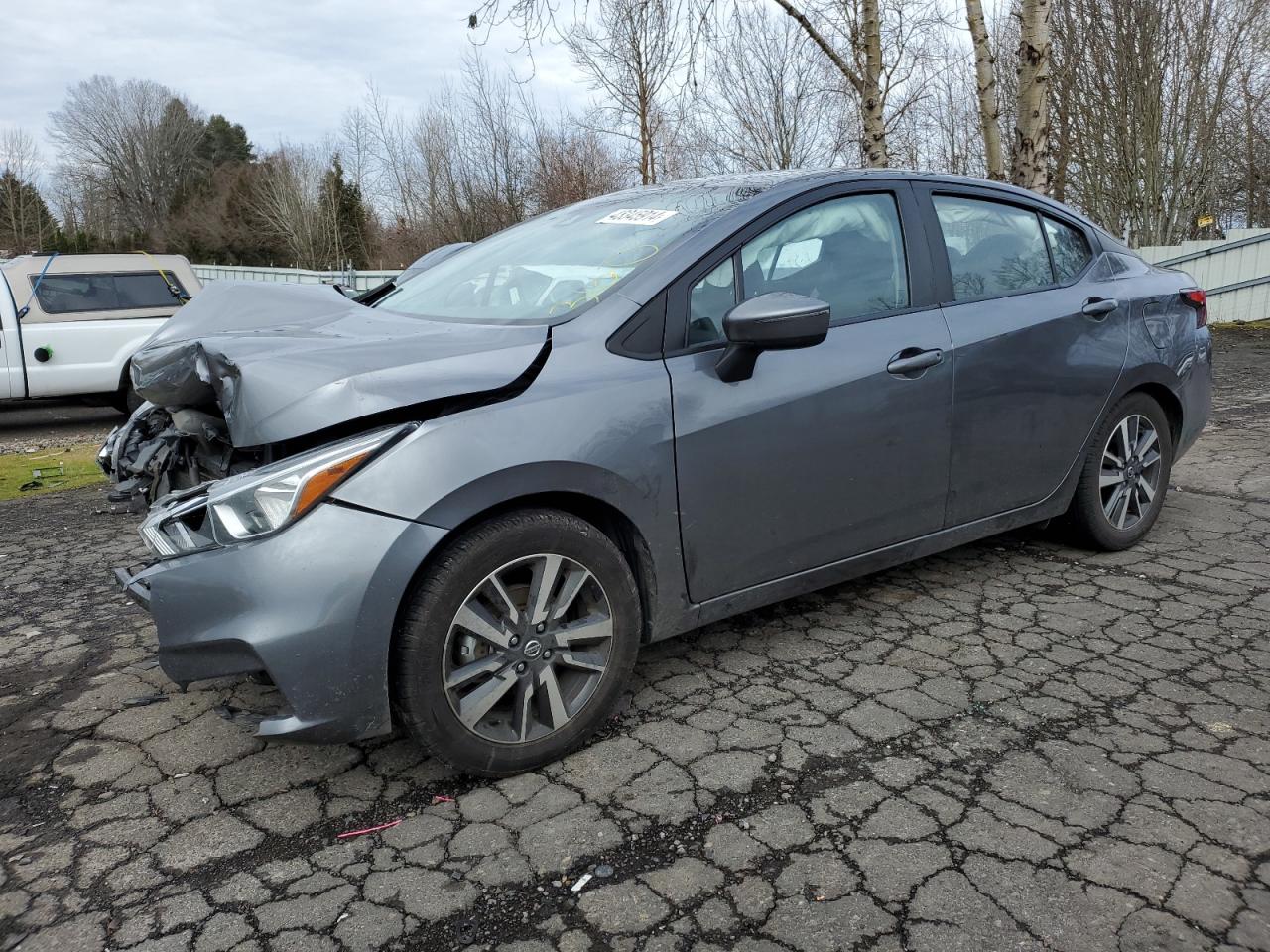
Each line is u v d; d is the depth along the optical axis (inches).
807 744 104.3
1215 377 374.9
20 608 162.1
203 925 79.4
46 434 395.9
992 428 136.3
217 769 105.0
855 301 124.8
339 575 87.5
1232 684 114.8
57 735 114.5
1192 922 74.8
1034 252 148.9
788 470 115.5
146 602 94.5
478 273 137.4
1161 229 699.4
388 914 79.7
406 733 111.6
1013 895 78.7
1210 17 664.4
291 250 1433.3
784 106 756.0
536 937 76.4
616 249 121.7
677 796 95.1
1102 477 157.2
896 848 85.6
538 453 96.0
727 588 115.1
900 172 136.4
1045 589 148.3
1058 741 103.0
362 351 98.9
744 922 77.0
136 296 395.9
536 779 99.7
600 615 103.3
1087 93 706.2
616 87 602.5
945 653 126.6
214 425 108.3
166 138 2807.6
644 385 104.7
